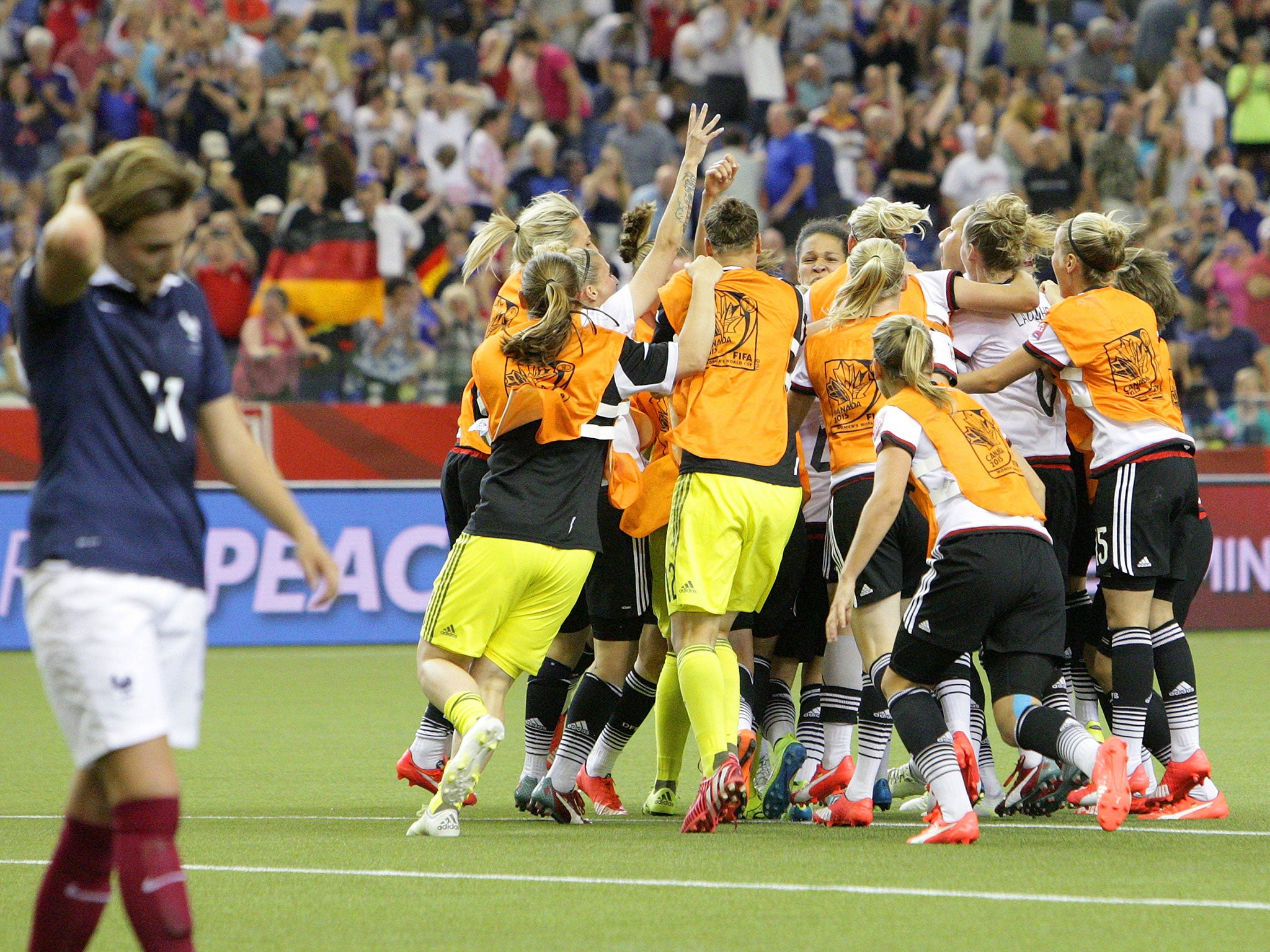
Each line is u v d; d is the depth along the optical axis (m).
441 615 19.19
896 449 18.45
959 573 18.23
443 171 58.62
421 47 66.38
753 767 21.91
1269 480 48.72
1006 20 69.00
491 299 53.12
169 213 11.51
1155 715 21.92
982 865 16.75
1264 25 70.44
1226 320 52.22
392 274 52.91
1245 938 13.30
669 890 15.45
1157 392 21.22
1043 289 24.47
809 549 22.33
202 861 17.22
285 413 45.62
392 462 46.34
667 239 20.41
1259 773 24.17
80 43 58.38
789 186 57.22
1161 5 70.06
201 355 12.09
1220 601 48.50
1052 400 22.34
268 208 53.47
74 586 11.15
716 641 19.91
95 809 11.76
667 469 20.52
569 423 19.19
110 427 11.48
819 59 66.50
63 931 11.84
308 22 64.94
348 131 57.66
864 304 20.73
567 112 63.41
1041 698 18.83
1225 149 66.31
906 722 18.50
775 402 20.02
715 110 64.12
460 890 15.52
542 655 19.67
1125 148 62.72
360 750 28.03
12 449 44.38
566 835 19.30
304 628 45.59
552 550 19.16
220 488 45.38
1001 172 60.00
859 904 14.73
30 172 55.34
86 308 11.52
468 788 18.83
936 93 67.50
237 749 28.20
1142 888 15.44
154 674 11.24
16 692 36.91
